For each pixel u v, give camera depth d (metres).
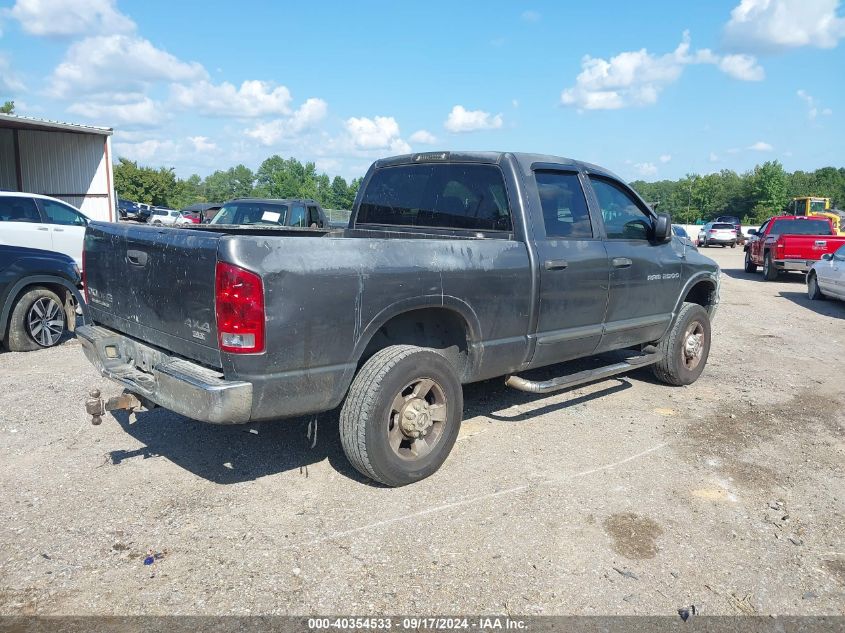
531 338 4.76
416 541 3.50
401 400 4.03
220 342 3.38
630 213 5.79
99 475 4.20
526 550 3.44
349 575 3.18
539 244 4.75
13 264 7.41
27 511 3.72
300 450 4.67
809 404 6.19
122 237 4.06
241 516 3.72
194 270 3.48
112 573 3.16
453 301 4.18
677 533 3.68
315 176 122.62
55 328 7.87
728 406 6.03
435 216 5.28
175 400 3.52
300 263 3.46
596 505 3.97
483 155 4.96
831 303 14.14
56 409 5.43
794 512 3.98
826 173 122.00
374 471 3.94
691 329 6.54
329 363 3.65
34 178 21.70
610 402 6.00
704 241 42.62
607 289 5.32
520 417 5.52
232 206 12.60
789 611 3.03
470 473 4.37
